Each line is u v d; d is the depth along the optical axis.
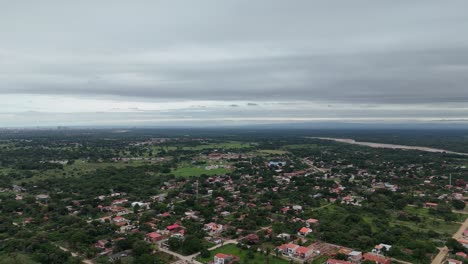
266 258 162.00
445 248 173.75
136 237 180.50
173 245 173.38
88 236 180.88
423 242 174.75
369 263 151.50
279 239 182.12
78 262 153.75
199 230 198.00
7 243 173.88
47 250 165.00
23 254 163.88
